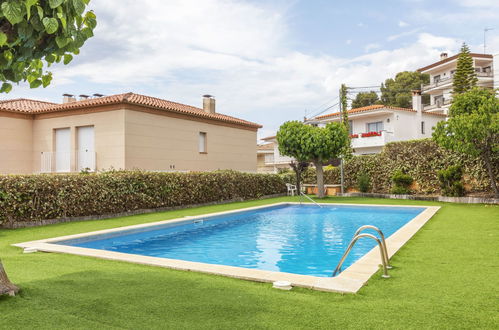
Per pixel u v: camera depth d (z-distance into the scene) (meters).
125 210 13.41
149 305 3.69
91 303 3.75
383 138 29.88
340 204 16.36
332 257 7.60
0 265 4.06
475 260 5.52
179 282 4.54
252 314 3.43
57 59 3.89
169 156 19.39
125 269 5.29
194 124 21.17
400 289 4.16
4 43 3.02
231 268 5.16
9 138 18.45
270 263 7.14
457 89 34.75
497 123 13.63
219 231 11.11
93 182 12.34
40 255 6.42
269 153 42.75
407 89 54.72
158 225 10.59
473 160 16.56
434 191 18.27
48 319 3.33
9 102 21.00
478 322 3.16
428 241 7.12
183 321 3.27
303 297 3.94
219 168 22.86
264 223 12.66
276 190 23.03
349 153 22.16
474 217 10.66
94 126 17.91
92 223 11.12
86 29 3.64
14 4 2.89
